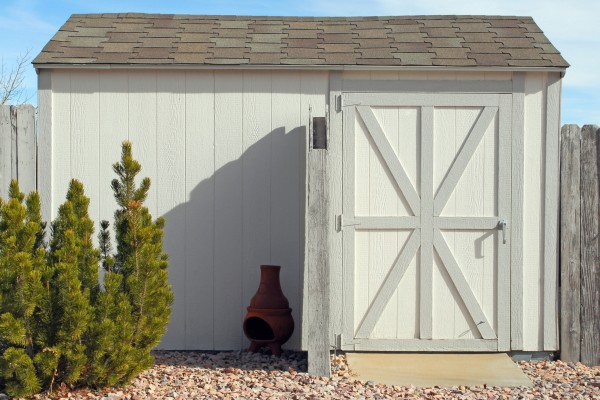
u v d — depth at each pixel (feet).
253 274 22.75
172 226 22.66
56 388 17.60
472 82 22.22
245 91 22.54
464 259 22.34
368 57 22.36
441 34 24.18
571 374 21.06
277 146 22.57
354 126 22.30
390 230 22.29
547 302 22.36
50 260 17.40
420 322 22.33
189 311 22.76
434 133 22.27
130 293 17.60
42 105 22.33
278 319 21.65
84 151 22.43
